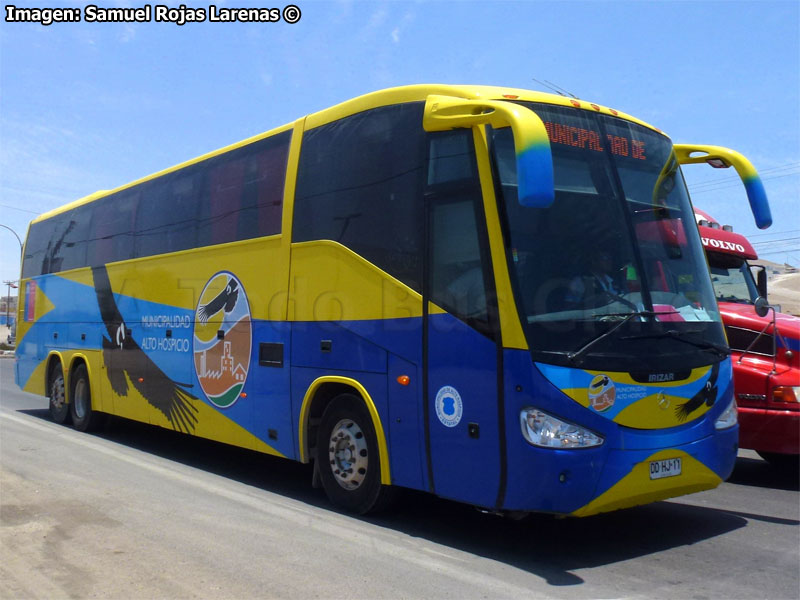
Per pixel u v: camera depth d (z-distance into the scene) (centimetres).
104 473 872
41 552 566
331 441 707
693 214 683
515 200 559
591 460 519
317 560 557
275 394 764
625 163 625
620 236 589
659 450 551
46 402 1708
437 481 584
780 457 909
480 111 563
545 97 608
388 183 650
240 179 854
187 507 717
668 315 586
